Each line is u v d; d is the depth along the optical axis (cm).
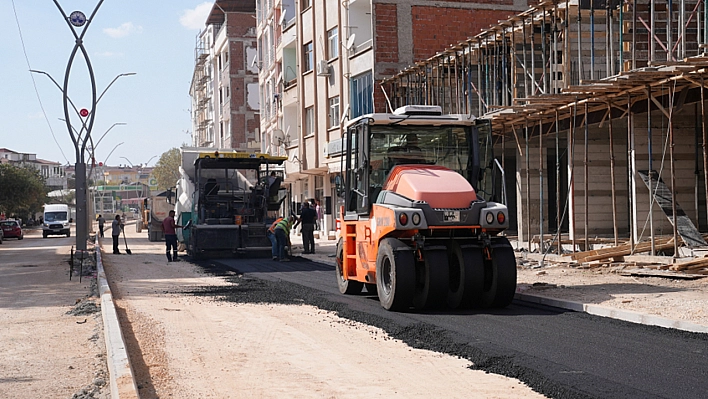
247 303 1497
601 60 2425
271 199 3017
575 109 1961
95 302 1570
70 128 3039
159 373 848
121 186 17000
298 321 1235
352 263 1554
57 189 15150
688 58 1484
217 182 3014
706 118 2166
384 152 1439
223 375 835
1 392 816
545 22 2402
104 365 948
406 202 1304
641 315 1130
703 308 1163
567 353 909
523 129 2633
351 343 1024
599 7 2194
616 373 801
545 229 2722
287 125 5141
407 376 816
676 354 889
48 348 1076
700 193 2195
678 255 1683
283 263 2588
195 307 1448
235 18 8081
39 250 4409
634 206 2139
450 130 1460
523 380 786
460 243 1330
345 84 3900
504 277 1313
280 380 805
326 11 4144
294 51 5094
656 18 2303
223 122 8681
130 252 3500
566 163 3042
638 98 1902
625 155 2458
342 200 1614
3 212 9212
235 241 2797
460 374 822
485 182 1456
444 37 3534
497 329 1101
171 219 2892
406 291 1277
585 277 1692
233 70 8050
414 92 3238
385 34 3488
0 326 1299
